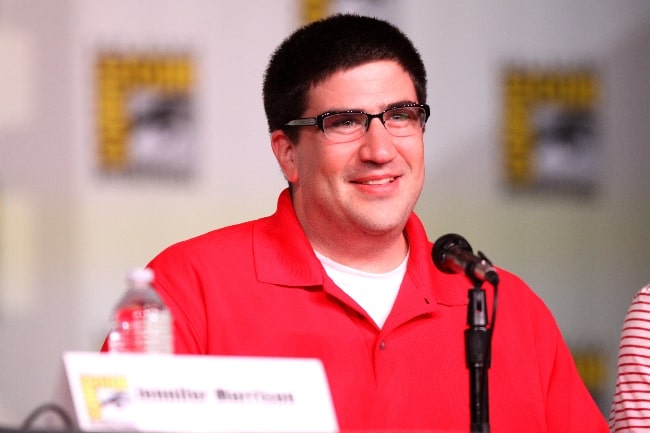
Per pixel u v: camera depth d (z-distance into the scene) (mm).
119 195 11555
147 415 5031
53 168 11453
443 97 12172
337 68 6988
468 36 12227
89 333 11477
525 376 7348
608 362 12570
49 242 11414
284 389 5113
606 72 12438
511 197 12312
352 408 6891
